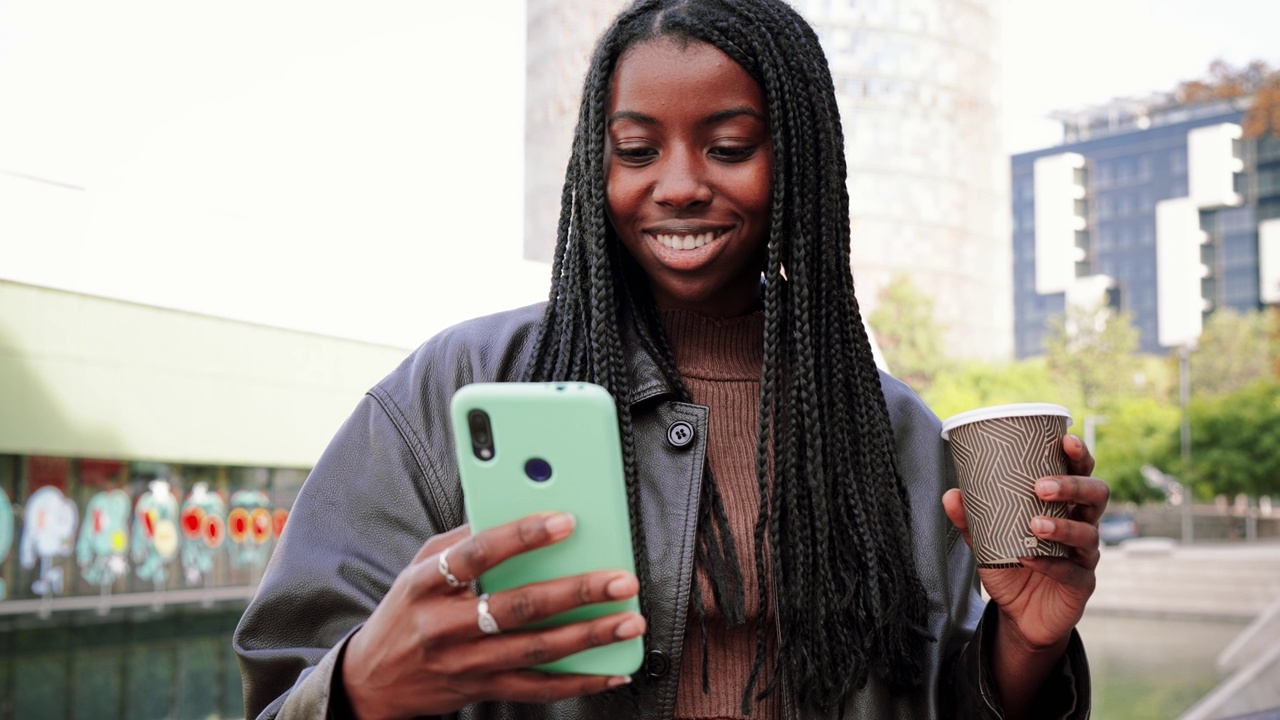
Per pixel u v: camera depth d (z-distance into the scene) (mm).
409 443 1001
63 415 12758
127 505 15383
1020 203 80438
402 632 692
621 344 999
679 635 952
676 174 958
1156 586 38188
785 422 1024
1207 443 50531
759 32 984
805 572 981
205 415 13547
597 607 714
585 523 721
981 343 63625
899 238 61219
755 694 986
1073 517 939
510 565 724
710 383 1068
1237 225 74312
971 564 1163
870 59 61344
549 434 720
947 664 1103
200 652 14898
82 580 14898
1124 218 77875
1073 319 57188
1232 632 30406
